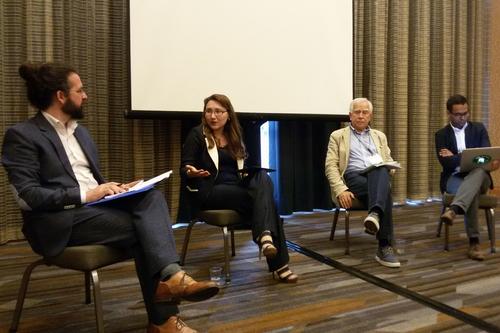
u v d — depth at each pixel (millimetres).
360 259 2518
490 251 2645
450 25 4387
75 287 2078
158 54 3096
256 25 3398
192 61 3199
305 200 3904
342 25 3729
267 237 1997
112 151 3232
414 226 3359
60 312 1776
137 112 3043
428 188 4402
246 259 2547
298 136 3850
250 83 3393
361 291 1991
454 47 4449
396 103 4113
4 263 2484
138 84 3047
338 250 2721
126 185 1609
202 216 2203
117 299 1915
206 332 1571
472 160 2496
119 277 2217
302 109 3586
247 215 2188
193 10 3189
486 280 2129
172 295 1356
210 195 2141
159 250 1376
